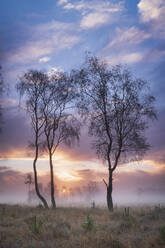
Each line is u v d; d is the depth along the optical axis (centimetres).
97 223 1243
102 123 2445
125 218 1323
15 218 1479
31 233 1018
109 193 2305
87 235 985
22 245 875
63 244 880
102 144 2469
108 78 2441
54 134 2650
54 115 2666
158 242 866
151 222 1209
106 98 2425
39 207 2294
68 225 1172
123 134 2383
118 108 2403
